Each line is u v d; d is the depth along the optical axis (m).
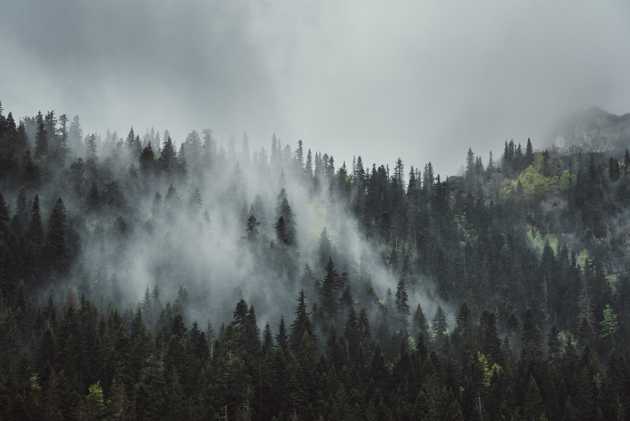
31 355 121.31
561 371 141.75
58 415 100.31
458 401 122.44
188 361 118.38
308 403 115.62
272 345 137.75
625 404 126.56
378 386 128.62
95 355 118.69
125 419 102.62
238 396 114.12
